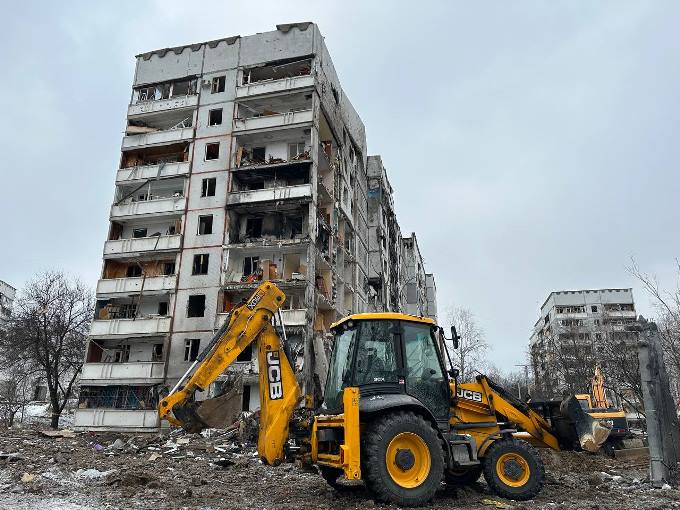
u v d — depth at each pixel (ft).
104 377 97.60
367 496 27.09
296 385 28.45
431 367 28.81
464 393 30.14
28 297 116.26
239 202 104.17
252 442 62.44
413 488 24.20
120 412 92.84
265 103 113.50
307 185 101.76
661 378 33.35
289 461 28.07
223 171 108.27
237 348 28.17
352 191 135.03
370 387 26.73
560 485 32.73
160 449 57.98
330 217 111.45
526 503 26.25
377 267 149.89
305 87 109.29
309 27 115.14
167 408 26.45
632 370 71.87
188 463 45.91
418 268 223.92
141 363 97.19
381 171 162.20
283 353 28.81
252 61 116.26
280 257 102.42
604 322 150.71
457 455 27.17
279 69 116.37
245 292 99.86
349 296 122.31
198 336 97.66
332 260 109.70
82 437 72.28
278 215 106.73
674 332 49.11
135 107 120.06
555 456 43.88
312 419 27.58
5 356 120.37
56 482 30.63
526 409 32.58
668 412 32.89
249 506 24.22
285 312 92.32
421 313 225.56
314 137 105.81
